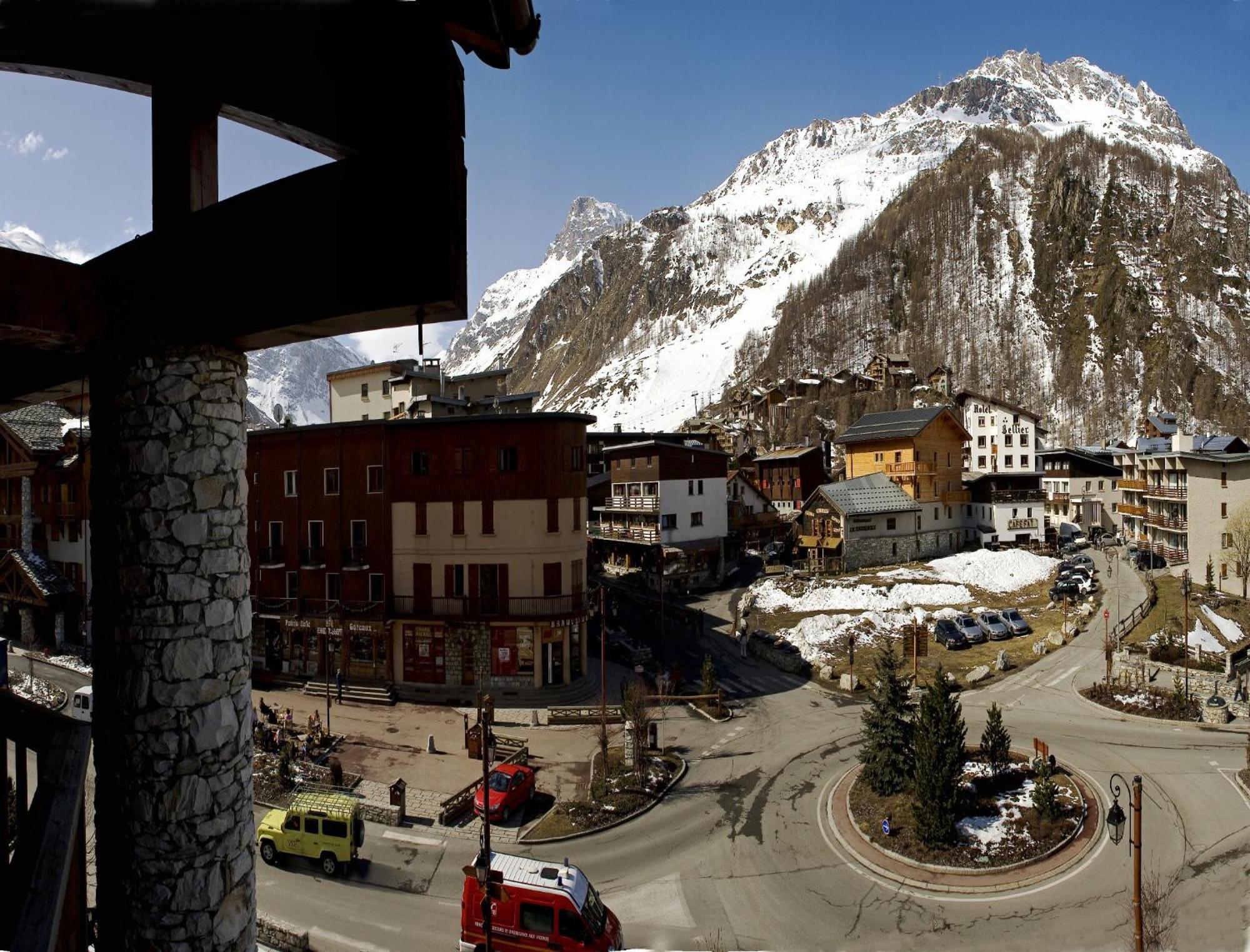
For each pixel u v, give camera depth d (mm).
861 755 24766
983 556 61938
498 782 24312
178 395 5055
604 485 69562
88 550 5387
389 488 37281
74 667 39500
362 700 35281
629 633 48219
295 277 4617
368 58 4461
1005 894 18938
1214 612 44469
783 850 21516
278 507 39531
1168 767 25953
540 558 36062
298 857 20734
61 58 4910
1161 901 18078
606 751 26984
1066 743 28609
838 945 17141
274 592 39531
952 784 21453
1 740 4984
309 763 27156
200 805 5102
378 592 37562
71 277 4684
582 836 22547
